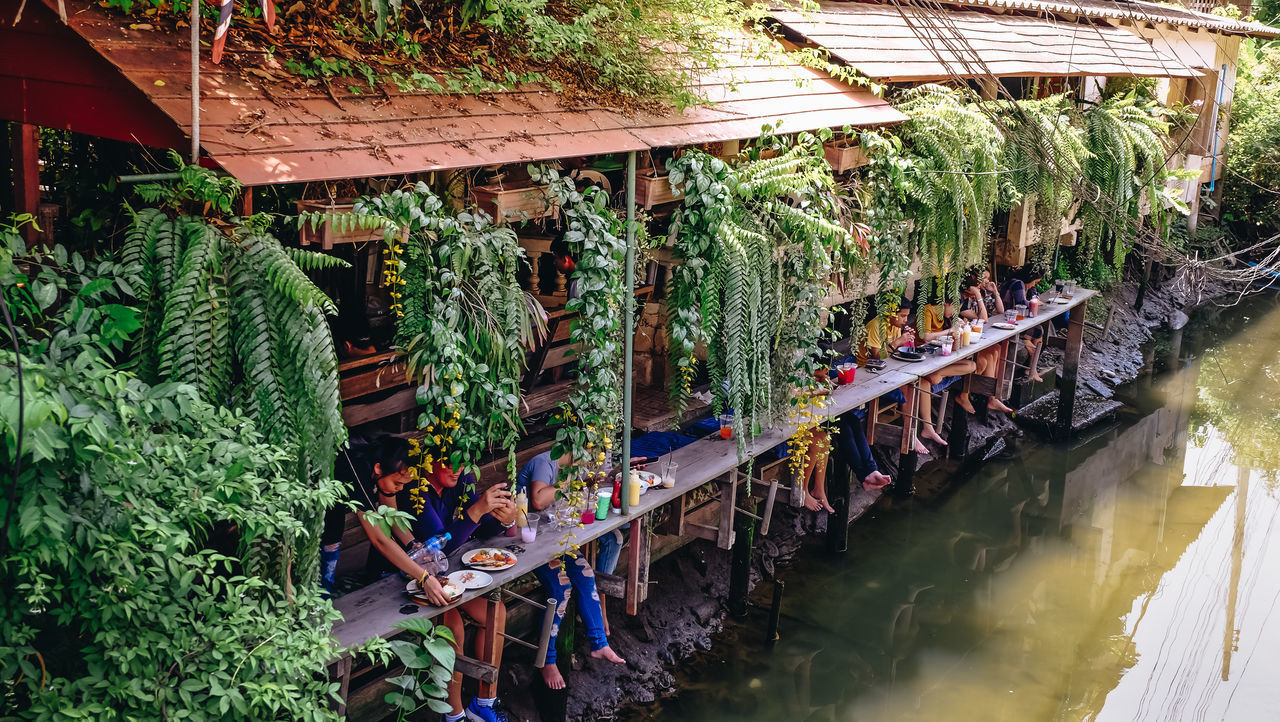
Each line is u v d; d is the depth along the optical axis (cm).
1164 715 906
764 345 792
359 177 506
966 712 898
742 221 771
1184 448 1584
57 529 359
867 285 1033
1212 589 1173
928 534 1204
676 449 893
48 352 406
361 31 629
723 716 845
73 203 600
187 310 445
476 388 602
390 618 593
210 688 426
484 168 634
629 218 696
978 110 1030
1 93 516
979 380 1358
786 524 1134
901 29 1164
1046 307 1428
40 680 391
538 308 656
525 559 679
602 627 782
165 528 388
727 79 854
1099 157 1266
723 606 974
